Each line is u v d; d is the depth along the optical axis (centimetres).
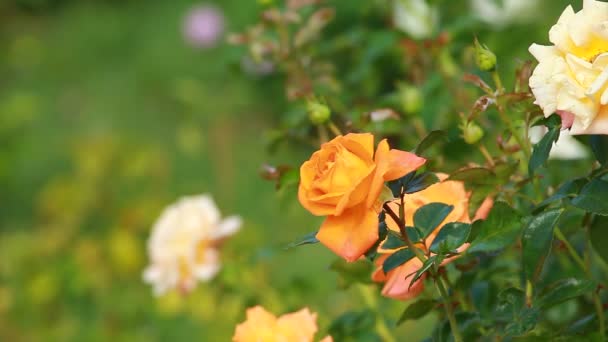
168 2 777
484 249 178
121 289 511
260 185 568
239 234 445
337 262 198
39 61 745
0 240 560
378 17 299
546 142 179
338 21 484
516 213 178
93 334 498
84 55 742
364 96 257
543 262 175
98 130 652
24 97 677
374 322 211
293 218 496
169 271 263
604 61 168
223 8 689
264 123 625
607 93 167
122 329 495
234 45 283
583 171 212
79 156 586
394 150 167
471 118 187
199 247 259
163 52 709
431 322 357
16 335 514
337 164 166
